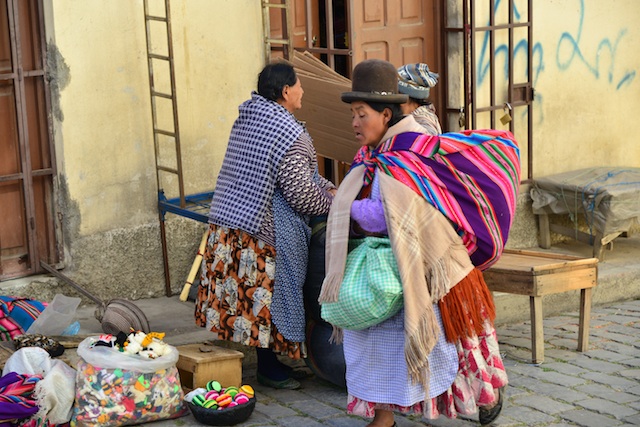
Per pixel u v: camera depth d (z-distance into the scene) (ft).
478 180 13.05
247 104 15.81
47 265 18.81
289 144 15.33
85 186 19.07
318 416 15.14
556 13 24.95
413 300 12.58
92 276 19.33
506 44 24.27
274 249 15.52
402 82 16.05
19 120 18.33
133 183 19.67
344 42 22.18
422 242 12.78
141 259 19.90
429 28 23.50
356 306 12.75
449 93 23.71
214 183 20.81
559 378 16.80
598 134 26.20
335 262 13.04
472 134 13.32
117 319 16.65
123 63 19.31
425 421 14.82
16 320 16.90
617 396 15.92
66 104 18.67
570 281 17.70
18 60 18.15
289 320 15.62
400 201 12.69
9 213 18.57
